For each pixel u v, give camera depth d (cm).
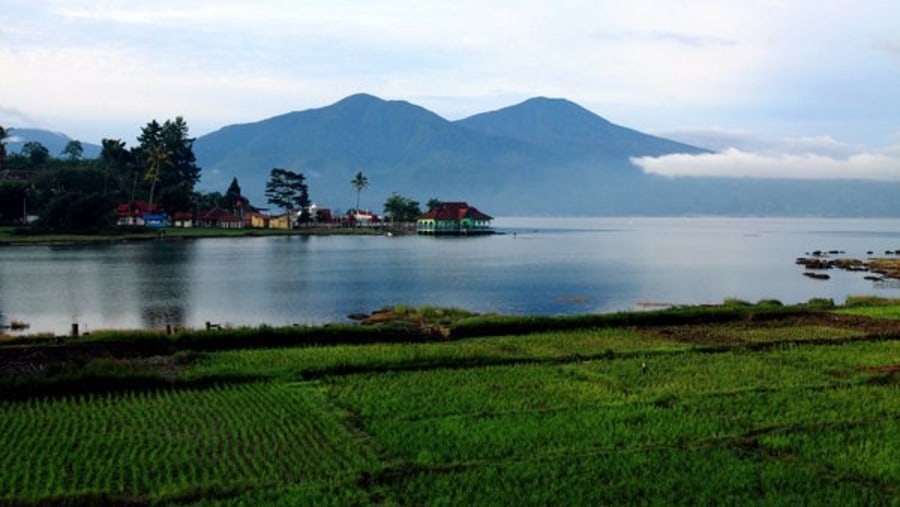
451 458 2778
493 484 2523
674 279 10706
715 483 2525
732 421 3194
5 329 6247
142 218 19950
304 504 2358
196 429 3100
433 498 2430
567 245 19850
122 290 8675
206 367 4141
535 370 4178
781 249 18862
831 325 5766
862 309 6612
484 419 3228
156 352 4678
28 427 3112
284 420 3219
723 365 4278
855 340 5106
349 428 3134
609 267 12612
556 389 3747
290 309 7512
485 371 4153
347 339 5109
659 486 2497
